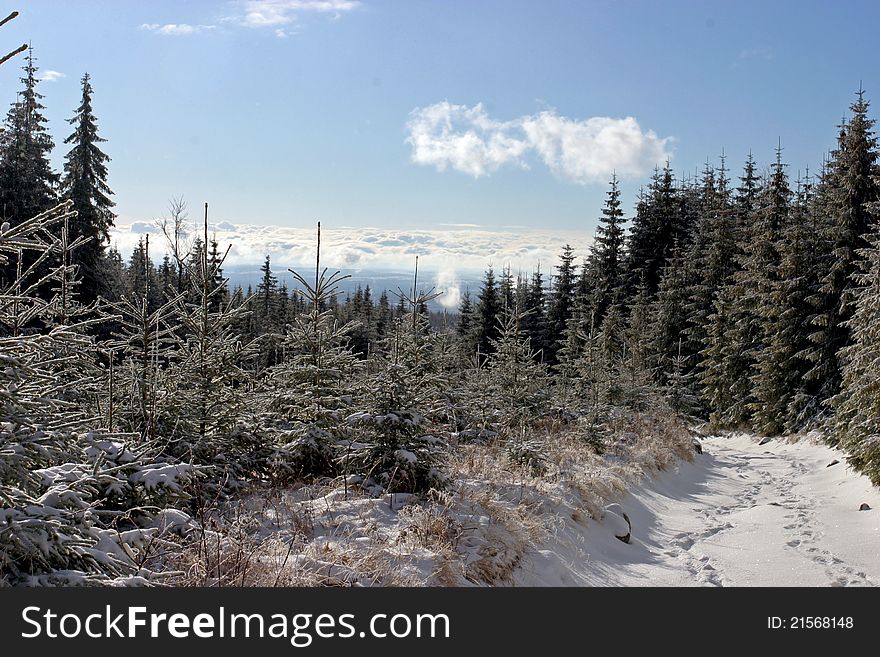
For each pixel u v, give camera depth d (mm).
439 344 14852
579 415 17406
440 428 12195
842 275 24188
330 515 7305
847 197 24766
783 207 31359
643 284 48031
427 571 6133
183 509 6930
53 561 4352
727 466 20672
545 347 50375
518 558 7488
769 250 31188
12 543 4020
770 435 26781
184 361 8570
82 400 7871
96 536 4598
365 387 9211
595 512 10312
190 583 5090
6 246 4227
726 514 13008
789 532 10859
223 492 7793
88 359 7258
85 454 5293
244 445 8711
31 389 4625
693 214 54938
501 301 46906
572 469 12180
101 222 27469
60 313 7004
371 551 6105
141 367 8180
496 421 13336
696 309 38250
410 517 7305
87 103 27516
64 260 7328
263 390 10117
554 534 8531
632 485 13570
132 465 5859
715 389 32344
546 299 53281
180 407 8211
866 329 14773
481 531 7469
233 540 5781
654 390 25594
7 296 4629
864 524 11266
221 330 9016
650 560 9555
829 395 24453
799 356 25594
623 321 44625
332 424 9234
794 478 17641
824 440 21641
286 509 7293
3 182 25000
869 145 24500
